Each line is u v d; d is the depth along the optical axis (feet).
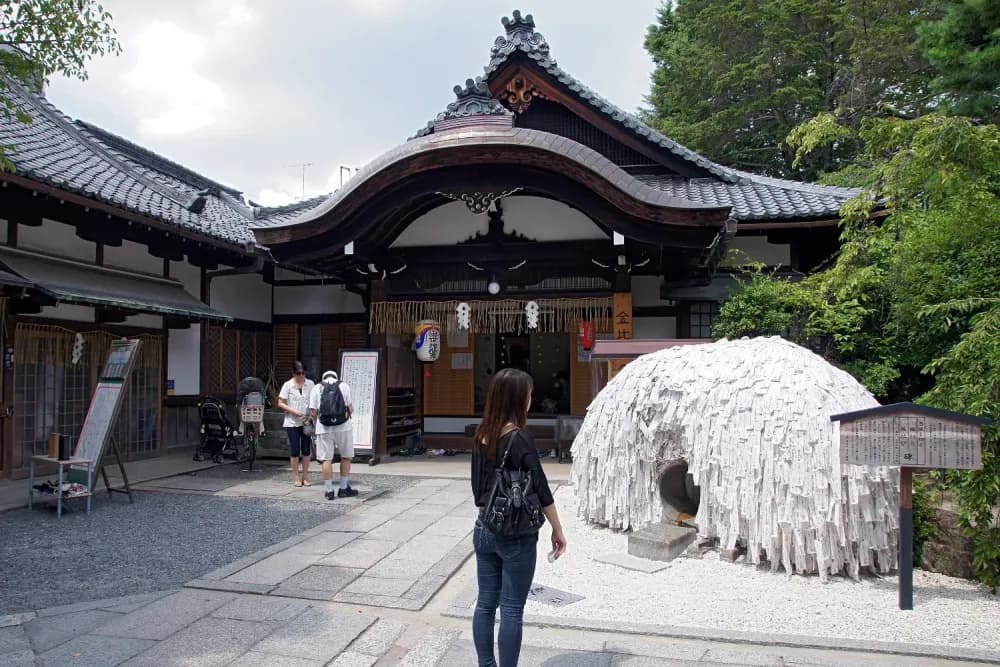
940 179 19.24
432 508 26.35
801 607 15.07
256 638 13.91
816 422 17.06
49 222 32.22
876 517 16.83
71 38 18.54
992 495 15.28
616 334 36.70
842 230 35.70
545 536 21.30
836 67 66.85
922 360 30.09
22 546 21.09
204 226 38.99
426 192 33.37
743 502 17.51
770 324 32.83
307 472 31.42
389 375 41.09
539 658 12.84
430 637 13.91
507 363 48.16
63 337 32.91
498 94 43.09
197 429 42.24
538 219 38.04
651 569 17.67
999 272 20.79
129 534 22.59
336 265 38.96
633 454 20.77
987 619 14.30
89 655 13.09
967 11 22.91
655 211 31.12
